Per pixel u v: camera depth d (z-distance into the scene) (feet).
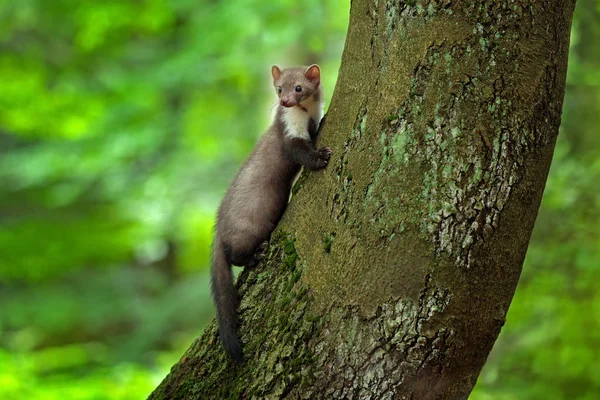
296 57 65.98
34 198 80.84
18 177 77.77
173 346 72.13
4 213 82.89
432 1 17.08
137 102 69.77
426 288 16.89
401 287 17.03
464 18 16.90
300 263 18.90
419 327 16.98
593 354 38.78
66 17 75.77
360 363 17.44
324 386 17.78
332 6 61.46
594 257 36.78
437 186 16.87
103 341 87.61
